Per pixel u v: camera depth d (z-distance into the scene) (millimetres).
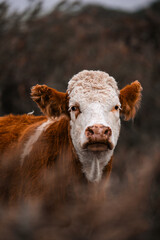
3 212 9352
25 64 47000
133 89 11180
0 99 39250
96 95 9875
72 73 42094
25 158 11109
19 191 10750
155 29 51938
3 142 12133
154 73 42031
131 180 7340
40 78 43938
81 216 7133
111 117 9805
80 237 6820
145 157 8344
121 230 6570
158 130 33156
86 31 52031
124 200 6816
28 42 51656
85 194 10070
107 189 9586
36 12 58500
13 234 6789
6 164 11406
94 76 10445
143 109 35312
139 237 7203
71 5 64062
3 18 57000
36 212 8680
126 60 43000
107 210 6715
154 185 7824
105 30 52406
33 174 10555
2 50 50656
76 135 9945
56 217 7523
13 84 42875
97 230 6672
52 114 10641
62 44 49219
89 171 10227
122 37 50969
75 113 10016
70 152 10422
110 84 10438
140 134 30438
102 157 10055
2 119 13398
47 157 10617
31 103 37344
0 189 11320
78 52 46312
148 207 7215
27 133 11773
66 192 10203
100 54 44438
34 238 6777
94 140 8836
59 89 39531
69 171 10336
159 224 7727
